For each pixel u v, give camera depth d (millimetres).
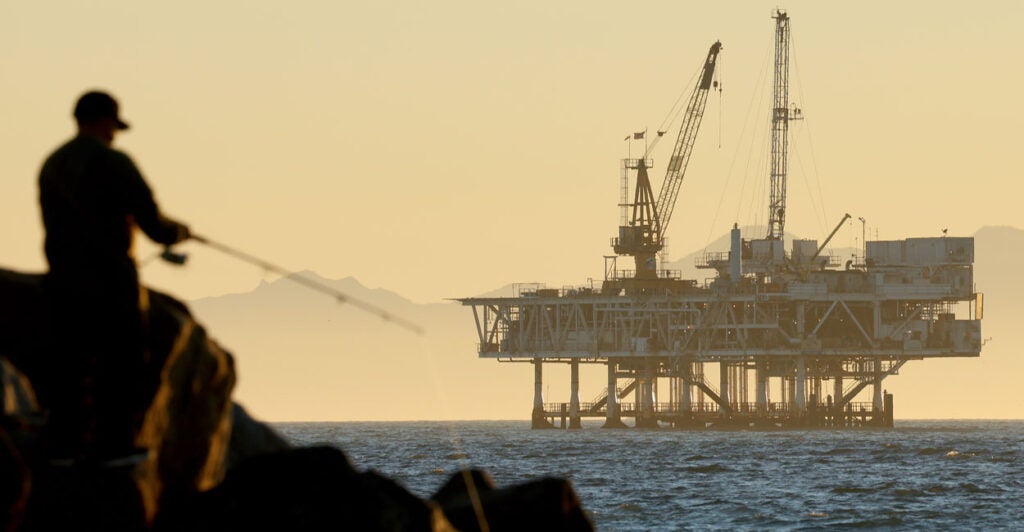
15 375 50969
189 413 52438
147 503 49688
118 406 48438
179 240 48250
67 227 46812
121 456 48812
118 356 47969
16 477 46719
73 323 47344
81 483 48438
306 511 51875
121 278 47281
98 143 47219
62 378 48125
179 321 51219
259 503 51906
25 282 52438
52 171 46938
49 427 48656
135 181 46938
